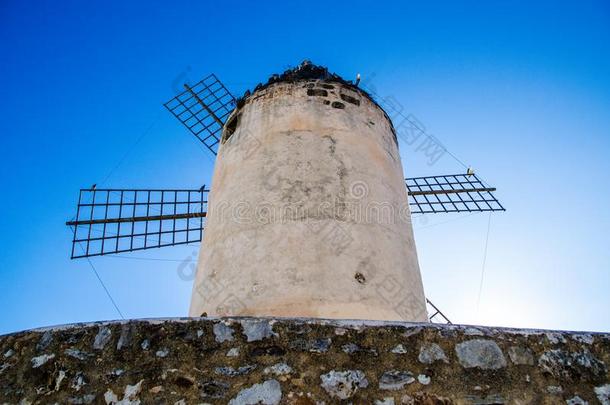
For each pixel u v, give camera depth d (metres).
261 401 2.46
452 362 2.61
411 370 2.57
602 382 2.61
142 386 2.55
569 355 2.69
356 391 2.49
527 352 2.68
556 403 2.52
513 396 2.52
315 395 2.48
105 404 2.50
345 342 2.67
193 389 2.52
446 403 2.47
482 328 2.77
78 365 2.66
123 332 2.75
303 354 2.62
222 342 2.68
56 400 2.54
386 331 2.72
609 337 2.79
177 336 2.72
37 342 2.78
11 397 2.59
